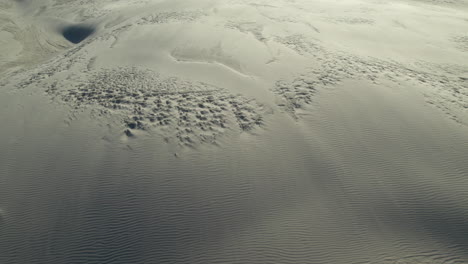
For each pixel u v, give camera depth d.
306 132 9.34
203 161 8.24
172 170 7.96
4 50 20.31
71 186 7.51
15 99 11.48
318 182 7.73
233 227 6.71
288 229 6.65
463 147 8.66
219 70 13.59
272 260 6.13
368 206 7.13
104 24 23.66
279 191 7.50
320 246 6.36
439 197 7.29
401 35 18.98
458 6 29.00
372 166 8.13
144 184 7.57
